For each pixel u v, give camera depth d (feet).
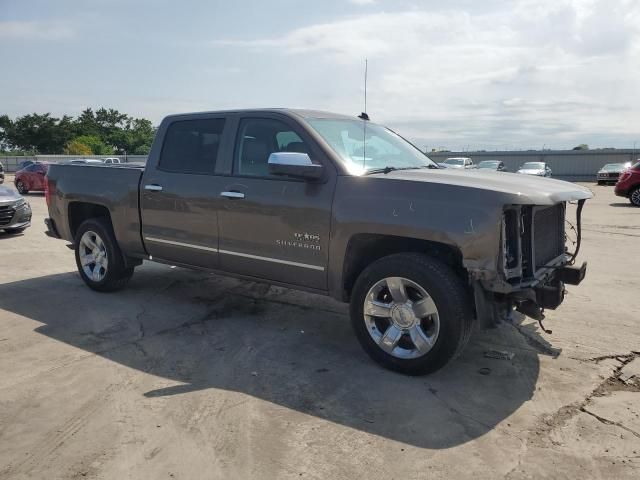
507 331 15.93
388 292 13.19
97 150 280.10
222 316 17.53
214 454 9.55
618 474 8.97
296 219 13.94
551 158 156.87
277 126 14.88
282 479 8.85
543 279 12.69
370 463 9.30
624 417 10.87
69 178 20.39
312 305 18.83
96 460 9.36
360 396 11.82
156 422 10.65
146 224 17.75
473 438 10.11
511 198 11.26
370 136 15.96
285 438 10.10
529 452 9.62
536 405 11.41
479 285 11.73
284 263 14.44
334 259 13.46
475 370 13.17
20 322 16.79
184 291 20.53
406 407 11.32
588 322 16.76
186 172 16.62
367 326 13.25
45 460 9.36
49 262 26.27
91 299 19.40
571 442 9.96
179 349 14.61
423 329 12.66
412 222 12.05
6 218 34.04
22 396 11.75
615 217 46.06
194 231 16.35
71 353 14.26
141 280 22.13
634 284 21.53
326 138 14.17
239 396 11.82
